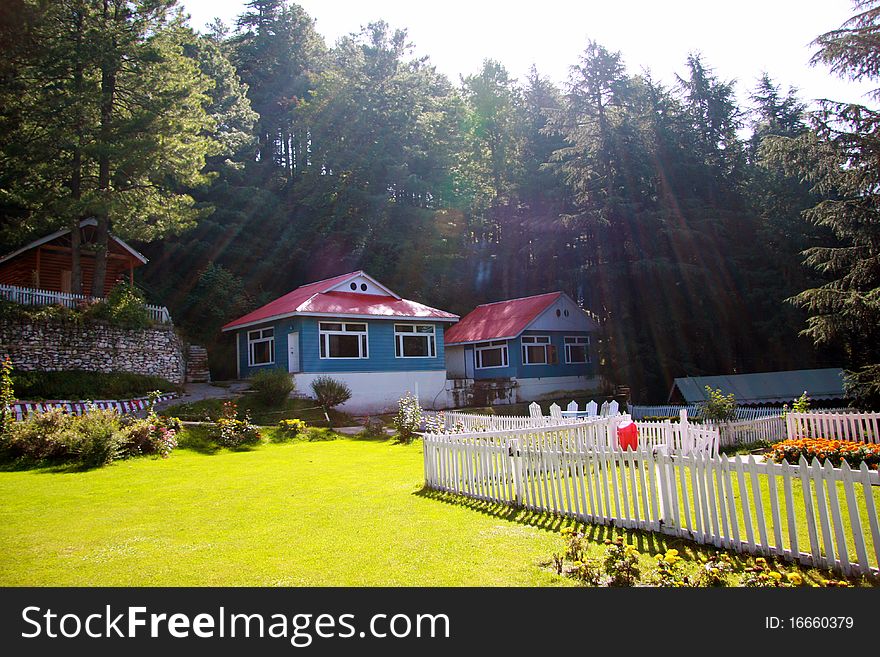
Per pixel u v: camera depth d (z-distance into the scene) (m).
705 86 37.28
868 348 23.28
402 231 42.22
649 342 30.55
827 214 19.41
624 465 6.77
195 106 23.39
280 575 5.49
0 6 15.85
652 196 32.66
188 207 24.44
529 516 7.44
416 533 6.76
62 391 18.80
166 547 6.39
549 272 40.28
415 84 44.88
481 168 46.78
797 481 9.64
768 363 32.81
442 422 17.23
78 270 23.19
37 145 20.48
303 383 24.50
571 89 35.66
